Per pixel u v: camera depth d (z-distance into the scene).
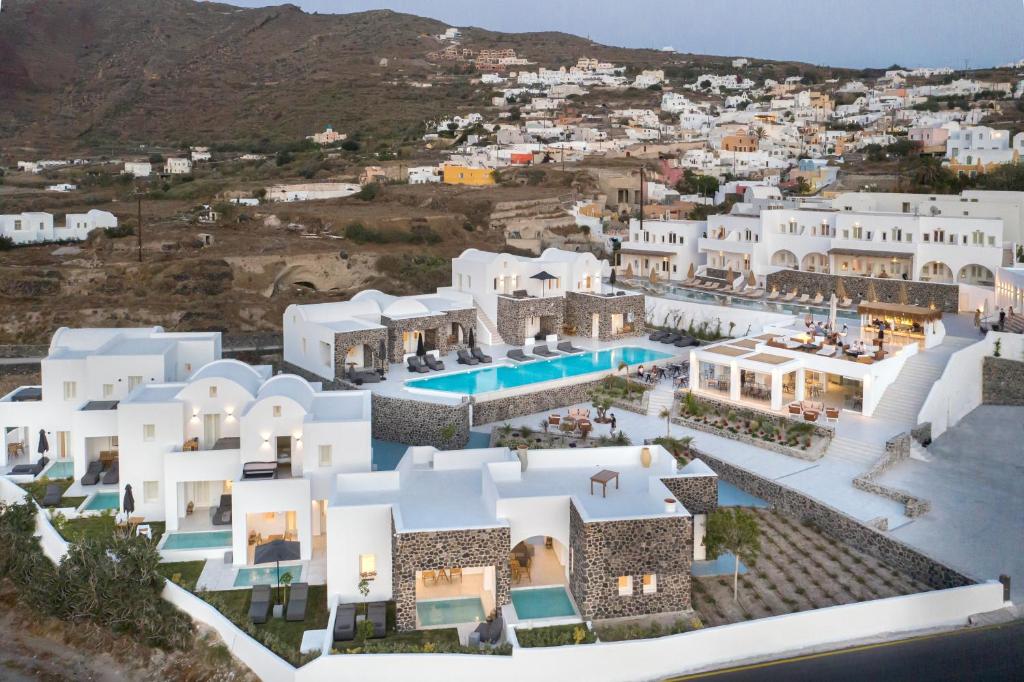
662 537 34.59
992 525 40.81
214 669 33.94
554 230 119.75
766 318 70.06
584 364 65.31
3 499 48.72
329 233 114.06
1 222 104.81
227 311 88.38
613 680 32.06
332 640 33.28
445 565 34.59
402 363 65.06
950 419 53.75
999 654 32.31
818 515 42.66
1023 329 58.78
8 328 83.25
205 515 44.72
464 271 73.62
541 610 35.38
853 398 55.34
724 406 55.69
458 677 31.61
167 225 115.19
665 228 92.31
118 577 37.84
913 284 72.75
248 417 43.22
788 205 97.44
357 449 43.00
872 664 32.06
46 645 37.62
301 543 40.66
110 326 84.81
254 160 184.00
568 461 41.62
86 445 49.03
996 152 116.69
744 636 33.09
